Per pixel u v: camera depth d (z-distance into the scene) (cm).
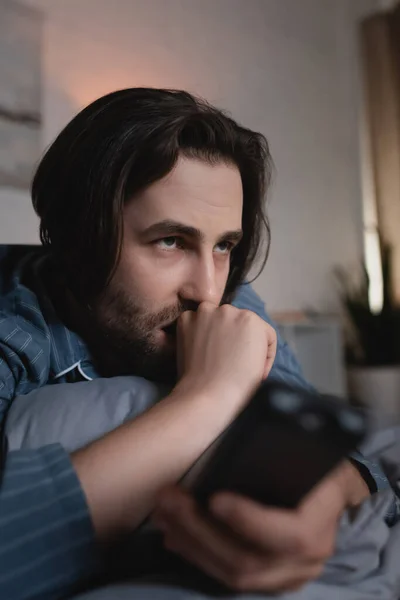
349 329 293
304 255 279
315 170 289
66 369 75
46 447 45
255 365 55
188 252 69
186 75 232
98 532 41
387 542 51
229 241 72
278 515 32
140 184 66
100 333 75
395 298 280
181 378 55
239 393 52
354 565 45
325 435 32
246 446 33
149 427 46
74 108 192
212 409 49
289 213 274
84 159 71
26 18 180
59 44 189
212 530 34
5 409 66
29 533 40
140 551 44
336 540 46
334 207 299
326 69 301
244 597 36
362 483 59
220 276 73
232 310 61
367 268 302
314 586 41
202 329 59
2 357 69
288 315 251
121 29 209
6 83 173
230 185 69
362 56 299
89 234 70
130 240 68
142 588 39
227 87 249
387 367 264
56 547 40
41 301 77
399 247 279
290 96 279
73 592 41
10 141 174
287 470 32
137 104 70
